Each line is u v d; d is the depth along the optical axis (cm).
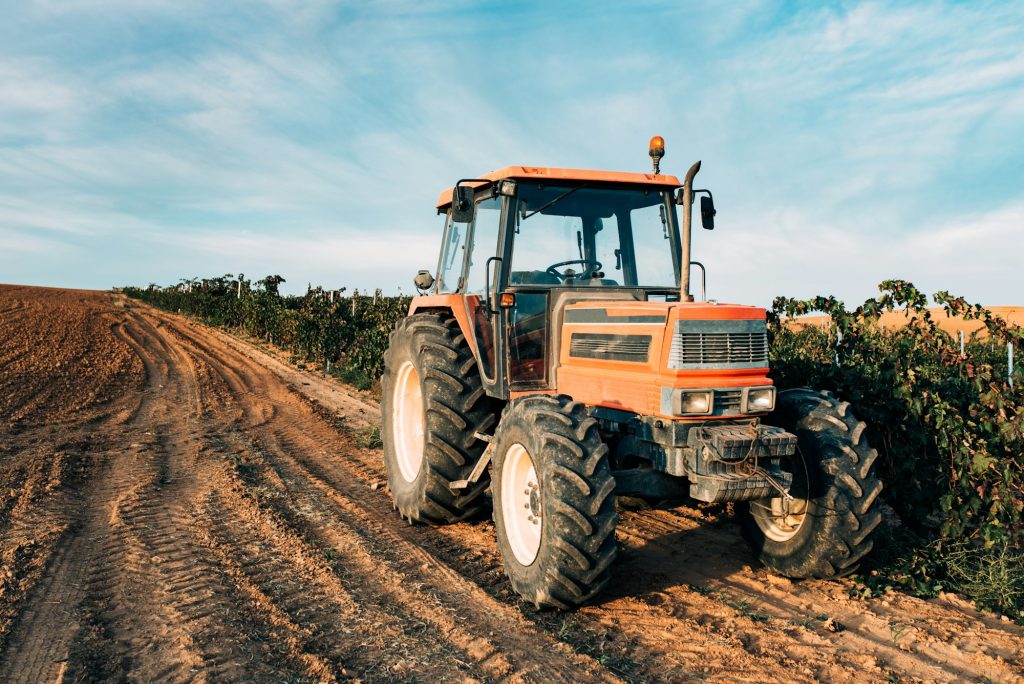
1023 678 316
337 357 1788
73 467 716
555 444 361
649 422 386
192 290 3997
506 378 465
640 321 397
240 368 1730
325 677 312
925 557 454
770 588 423
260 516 566
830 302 632
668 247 503
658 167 497
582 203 491
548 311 475
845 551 396
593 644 348
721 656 336
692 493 369
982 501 464
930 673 321
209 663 326
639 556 481
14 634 360
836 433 402
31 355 1706
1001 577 404
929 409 478
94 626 369
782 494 370
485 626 368
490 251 503
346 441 905
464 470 514
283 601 402
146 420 1018
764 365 394
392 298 1767
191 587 422
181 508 592
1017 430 468
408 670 320
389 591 418
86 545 498
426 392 516
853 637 359
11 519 549
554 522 352
